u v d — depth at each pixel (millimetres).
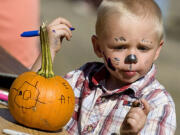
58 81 1741
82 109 2242
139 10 2064
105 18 2113
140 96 2102
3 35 4020
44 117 1673
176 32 13680
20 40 4102
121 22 2045
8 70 2562
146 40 2039
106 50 2121
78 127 2234
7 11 3967
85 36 11719
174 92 7754
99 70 2287
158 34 2084
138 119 1685
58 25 2295
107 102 2189
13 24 4031
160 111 2025
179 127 6074
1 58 2812
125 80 2100
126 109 2111
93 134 2156
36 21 4312
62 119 1712
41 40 1742
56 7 15617
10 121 1749
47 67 1751
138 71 2070
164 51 11211
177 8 16250
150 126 1993
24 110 1669
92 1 16234
